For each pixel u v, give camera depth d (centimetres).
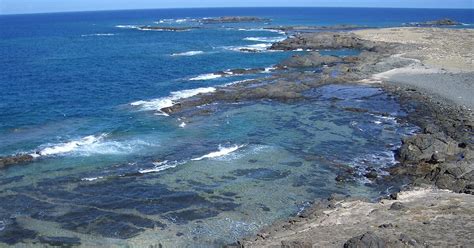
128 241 2306
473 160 3094
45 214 2589
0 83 5941
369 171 3184
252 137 3903
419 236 1903
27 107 4803
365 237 1789
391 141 3778
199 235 2358
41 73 6725
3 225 2466
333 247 1888
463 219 2089
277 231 2269
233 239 2312
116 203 2722
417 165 3225
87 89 5694
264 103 4962
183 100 5062
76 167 3269
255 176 3102
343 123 4253
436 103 4688
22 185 2975
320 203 2595
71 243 2292
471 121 4031
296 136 3922
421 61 6862
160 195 2822
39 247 2256
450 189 2747
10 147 3634
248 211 2617
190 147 3672
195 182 3011
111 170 3219
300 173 3155
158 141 3816
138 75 6638
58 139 3844
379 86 5547
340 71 6419
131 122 4316
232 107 4822
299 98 5109
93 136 3925
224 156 3466
